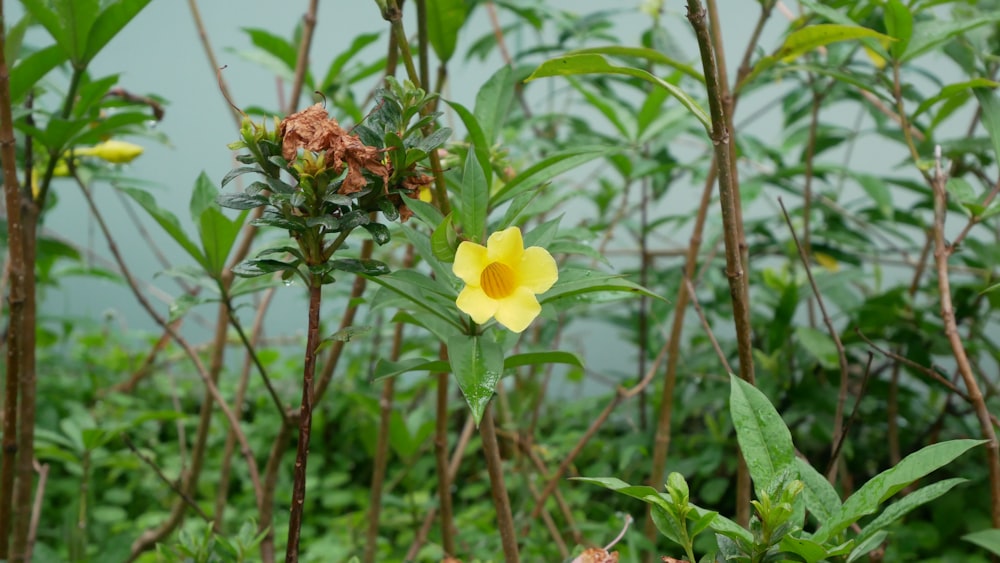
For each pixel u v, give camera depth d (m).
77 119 0.99
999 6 1.16
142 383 2.04
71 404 1.65
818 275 1.41
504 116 1.01
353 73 1.43
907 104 1.48
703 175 1.49
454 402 1.58
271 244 1.04
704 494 1.34
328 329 2.02
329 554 1.39
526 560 1.20
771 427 0.79
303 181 0.76
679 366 1.51
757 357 1.42
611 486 0.76
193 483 1.25
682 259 2.01
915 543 1.23
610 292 0.95
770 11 1.07
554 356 0.82
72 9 0.98
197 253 1.00
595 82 1.50
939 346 1.32
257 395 2.02
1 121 0.91
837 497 0.79
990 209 0.94
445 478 1.09
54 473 1.65
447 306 0.82
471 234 0.79
